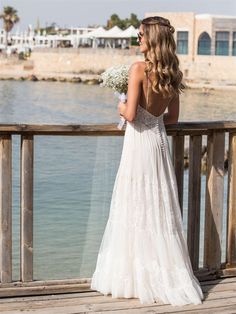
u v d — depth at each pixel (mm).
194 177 5105
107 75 4711
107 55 83812
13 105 49750
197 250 5207
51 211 4730
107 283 4793
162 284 4684
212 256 5262
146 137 4645
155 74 4438
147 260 4688
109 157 4828
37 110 45938
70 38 98625
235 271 5352
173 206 4746
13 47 107188
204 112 46406
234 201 5289
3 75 91750
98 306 4602
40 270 4816
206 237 5270
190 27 75000
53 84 81625
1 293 4707
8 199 4637
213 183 5168
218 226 5238
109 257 4801
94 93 66938
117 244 4742
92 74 85938
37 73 92812
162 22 4465
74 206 4750
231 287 5086
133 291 4742
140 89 4547
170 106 4797
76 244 4824
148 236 4676
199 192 5141
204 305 4668
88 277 4938
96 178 4754
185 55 75562
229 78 72312
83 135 4742
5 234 4668
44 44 108750
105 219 4875
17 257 4879
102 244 4871
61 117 41406
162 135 4711
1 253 4684
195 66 74688
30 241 4746
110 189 4828
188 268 4816
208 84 72875
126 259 4719
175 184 4773
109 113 45000
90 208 4789
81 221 4785
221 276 5312
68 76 87375
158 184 4676
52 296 4789
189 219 5141
